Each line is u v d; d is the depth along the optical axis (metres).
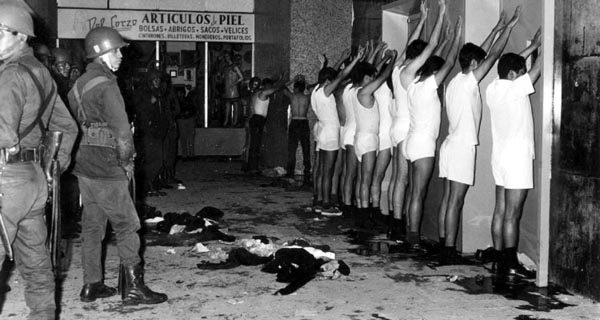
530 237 7.04
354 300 5.81
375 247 7.89
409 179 8.18
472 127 7.04
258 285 6.27
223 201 11.41
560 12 5.91
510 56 6.49
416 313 5.46
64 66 8.70
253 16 18.67
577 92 5.73
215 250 7.70
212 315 5.40
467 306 5.63
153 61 13.56
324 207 10.18
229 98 19.06
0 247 4.08
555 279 6.11
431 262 7.14
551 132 6.07
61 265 6.94
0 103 4.04
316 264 6.63
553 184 6.07
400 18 9.75
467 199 7.49
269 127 16.56
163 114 11.59
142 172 11.52
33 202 4.18
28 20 4.31
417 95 7.50
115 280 6.41
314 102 10.30
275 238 8.34
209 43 18.92
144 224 8.84
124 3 17.98
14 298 5.85
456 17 7.54
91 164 5.36
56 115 4.64
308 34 14.72
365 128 8.95
